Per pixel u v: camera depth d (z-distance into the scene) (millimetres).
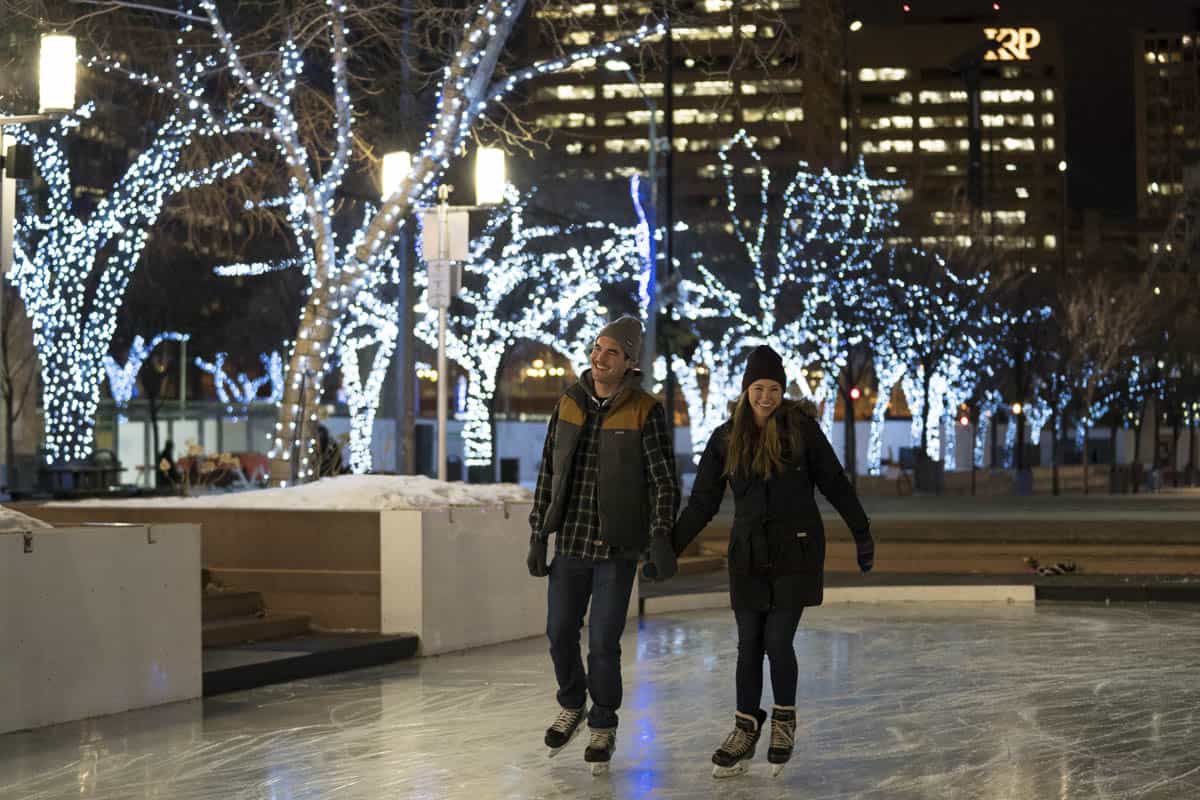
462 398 88688
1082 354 100438
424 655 19422
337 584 19781
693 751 12594
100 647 14602
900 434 107375
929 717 14352
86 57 30766
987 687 16453
